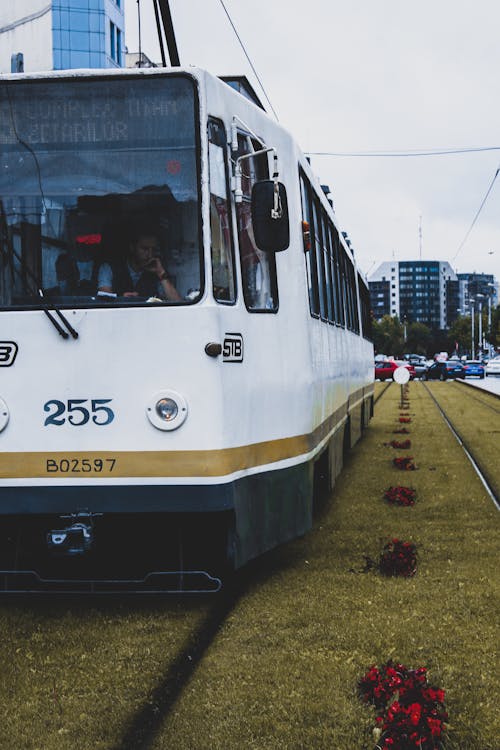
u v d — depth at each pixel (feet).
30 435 18.78
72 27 162.30
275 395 21.62
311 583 22.08
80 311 18.78
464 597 20.71
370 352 70.85
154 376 18.69
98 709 14.26
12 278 18.95
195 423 18.60
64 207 18.93
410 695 13.84
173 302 18.75
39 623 18.90
